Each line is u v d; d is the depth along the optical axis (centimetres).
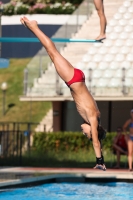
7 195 3738
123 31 6638
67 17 9862
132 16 6625
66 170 4897
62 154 6144
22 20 2472
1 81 9669
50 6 9988
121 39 6656
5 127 8131
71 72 2394
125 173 4588
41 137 6531
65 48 7025
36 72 6644
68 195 3791
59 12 9900
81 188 4116
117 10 6606
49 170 4891
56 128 7150
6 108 8794
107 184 4344
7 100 9044
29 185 4141
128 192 3950
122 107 6838
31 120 8325
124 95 6234
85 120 2447
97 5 2717
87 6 7169
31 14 9875
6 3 10081
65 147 6456
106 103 6900
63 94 6481
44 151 6347
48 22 9906
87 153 6238
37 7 9912
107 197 3719
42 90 6556
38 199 3612
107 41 6719
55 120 7150
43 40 2434
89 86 6425
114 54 6669
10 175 4412
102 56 6725
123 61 6612
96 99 6294
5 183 3903
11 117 8494
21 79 9662
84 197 3722
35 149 6494
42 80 6600
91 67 6712
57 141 6469
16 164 5478
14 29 9669
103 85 6412
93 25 7031
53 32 9900
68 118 7175
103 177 4453
